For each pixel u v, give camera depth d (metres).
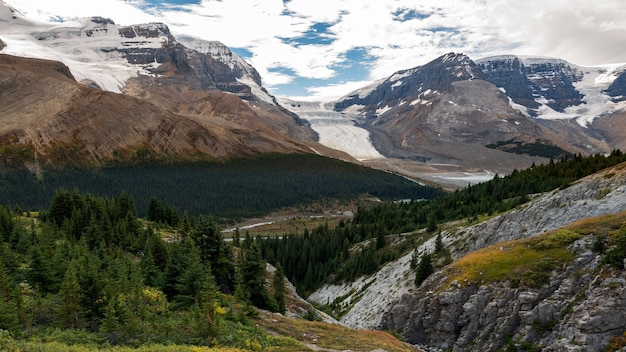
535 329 55.66
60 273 50.59
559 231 67.69
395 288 96.19
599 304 50.41
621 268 52.50
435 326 67.69
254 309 53.09
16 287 42.59
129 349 34.31
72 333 38.12
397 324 76.06
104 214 85.94
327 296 124.12
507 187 136.75
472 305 63.78
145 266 60.03
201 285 50.19
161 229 111.56
